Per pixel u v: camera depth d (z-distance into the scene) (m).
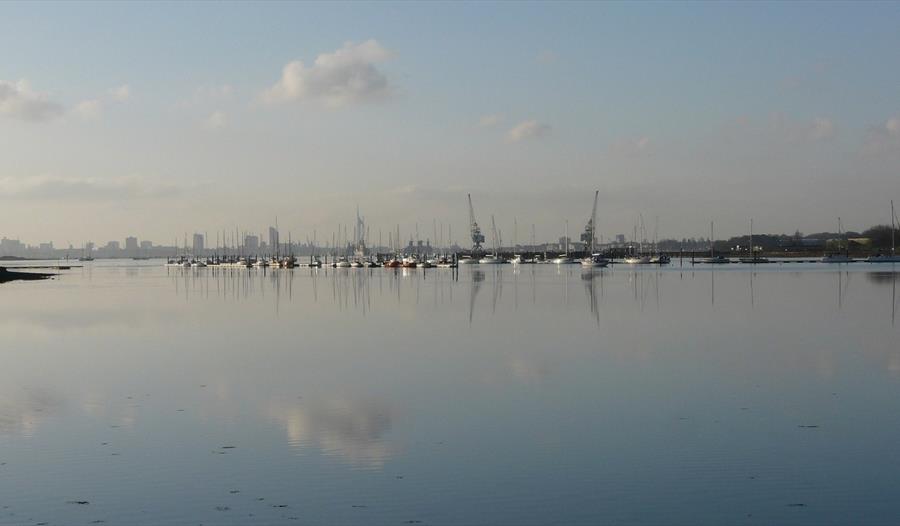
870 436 23.62
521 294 89.25
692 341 44.56
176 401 29.30
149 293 101.25
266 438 23.94
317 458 21.86
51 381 33.56
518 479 20.00
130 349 43.72
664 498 18.59
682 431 24.36
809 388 30.64
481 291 96.44
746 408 27.36
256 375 34.66
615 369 35.28
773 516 17.47
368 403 28.64
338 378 33.72
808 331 48.81
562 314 62.78
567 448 22.66
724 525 17.05
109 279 153.62
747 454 21.89
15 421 26.25
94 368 36.97
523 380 32.88
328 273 179.25
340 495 18.95
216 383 32.84
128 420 26.33
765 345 42.53
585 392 30.27
